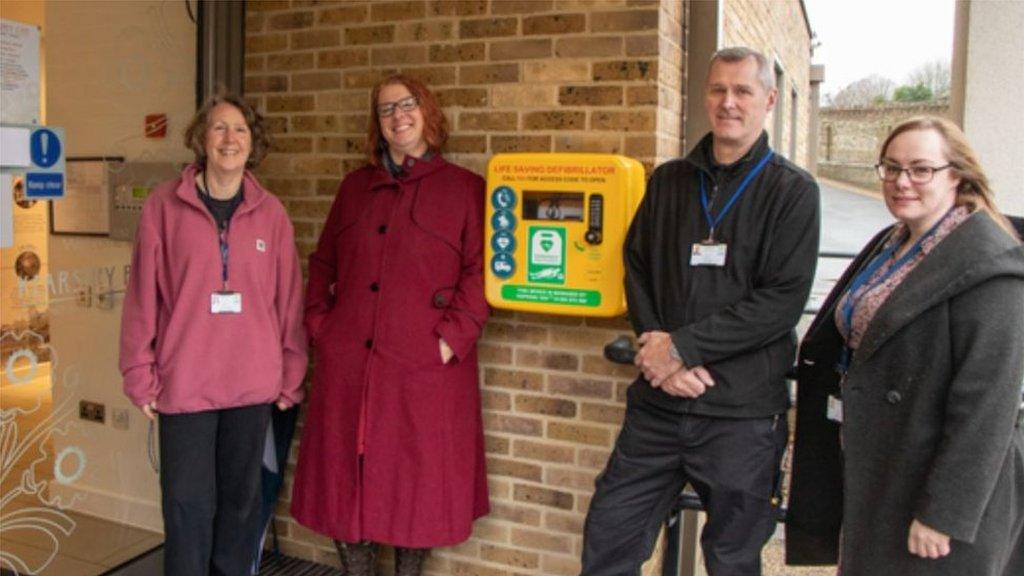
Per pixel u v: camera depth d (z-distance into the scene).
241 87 3.20
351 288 2.71
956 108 3.34
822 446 2.13
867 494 1.85
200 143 2.51
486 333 2.89
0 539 2.63
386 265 2.65
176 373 2.45
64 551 2.86
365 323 2.67
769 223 2.10
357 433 2.66
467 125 2.84
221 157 2.46
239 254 2.54
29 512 2.73
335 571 3.19
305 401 3.20
